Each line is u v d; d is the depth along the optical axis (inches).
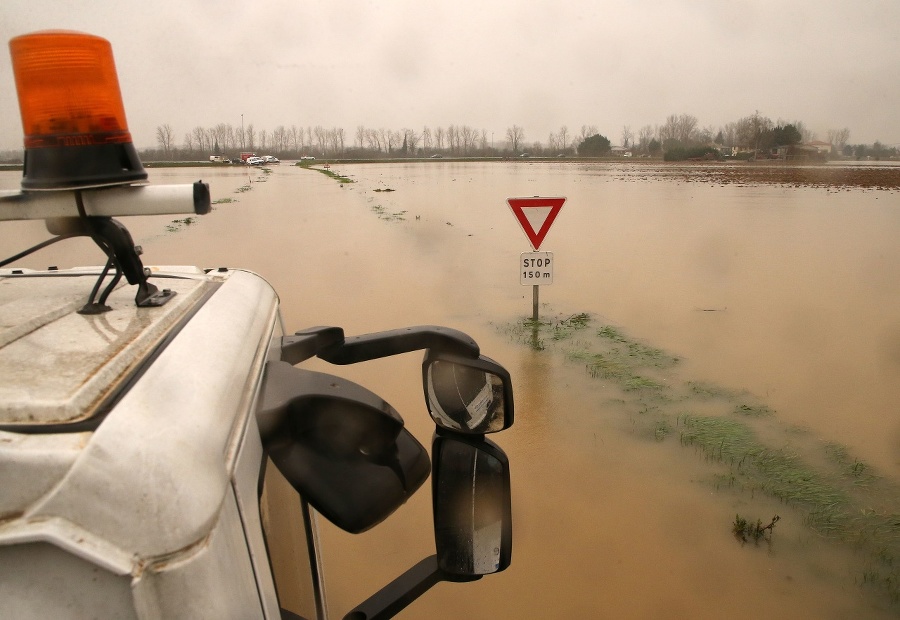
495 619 120.0
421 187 1403.8
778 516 147.0
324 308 324.5
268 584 39.5
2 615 26.0
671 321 301.0
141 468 27.9
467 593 127.2
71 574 26.3
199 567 28.4
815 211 823.1
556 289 370.3
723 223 697.0
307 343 61.9
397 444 49.8
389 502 47.1
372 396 48.1
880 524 142.7
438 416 59.8
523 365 242.1
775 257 473.4
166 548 27.5
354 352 64.1
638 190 1251.2
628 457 174.6
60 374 33.1
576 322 296.7
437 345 59.9
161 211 45.1
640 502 153.9
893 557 132.1
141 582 26.8
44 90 42.1
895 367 236.2
